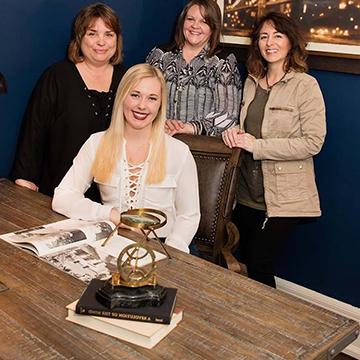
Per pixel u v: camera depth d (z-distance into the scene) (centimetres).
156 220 158
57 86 249
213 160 242
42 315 133
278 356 122
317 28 262
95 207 199
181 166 214
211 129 267
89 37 247
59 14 262
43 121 252
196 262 168
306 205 259
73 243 175
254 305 144
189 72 276
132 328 123
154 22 304
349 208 271
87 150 215
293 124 252
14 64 253
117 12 284
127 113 204
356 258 272
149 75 202
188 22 271
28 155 254
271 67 257
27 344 121
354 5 247
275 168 255
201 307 141
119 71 265
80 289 147
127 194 210
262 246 269
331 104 267
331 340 130
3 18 244
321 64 265
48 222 194
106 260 165
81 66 255
